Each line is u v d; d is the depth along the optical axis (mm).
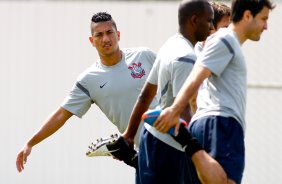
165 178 15789
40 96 29328
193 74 14188
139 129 19219
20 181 28953
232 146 14547
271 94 26188
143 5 28266
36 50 29531
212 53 14258
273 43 26438
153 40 28156
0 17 29750
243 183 26328
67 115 20875
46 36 29484
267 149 26219
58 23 29453
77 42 29281
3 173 29109
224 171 14391
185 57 15625
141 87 20266
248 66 26578
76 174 28531
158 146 15742
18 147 29266
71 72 29266
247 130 26375
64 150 28625
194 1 15984
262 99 26219
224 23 18531
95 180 28328
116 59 20266
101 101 20578
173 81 15742
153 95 16953
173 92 15773
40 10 29562
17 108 29422
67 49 29297
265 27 14992
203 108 15000
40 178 28734
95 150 17484
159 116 13953
